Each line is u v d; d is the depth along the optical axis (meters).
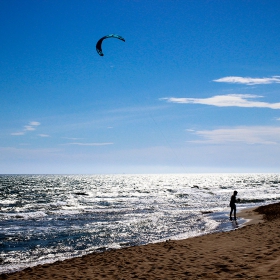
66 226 20.94
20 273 8.96
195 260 8.86
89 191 70.44
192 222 21.41
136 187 91.00
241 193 59.53
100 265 9.36
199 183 124.62
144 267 8.54
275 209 26.28
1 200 46.78
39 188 85.12
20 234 18.05
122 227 20.20
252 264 7.54
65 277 8.01
